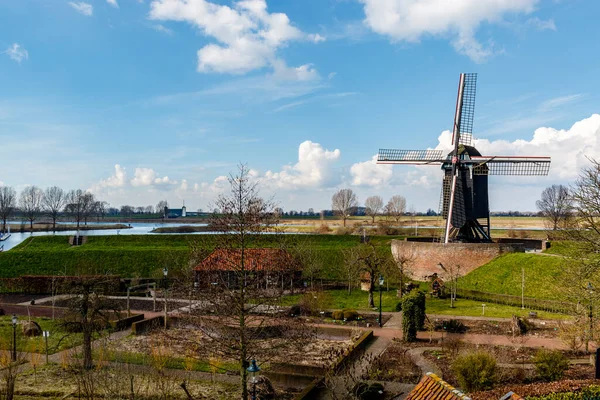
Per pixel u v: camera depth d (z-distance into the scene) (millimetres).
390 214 161750
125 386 29594
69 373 33031
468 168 69062
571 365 32781
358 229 119438
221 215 27688
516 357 34719
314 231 125625
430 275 67188
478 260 66312
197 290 30484
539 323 45125
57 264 76125
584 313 34812
